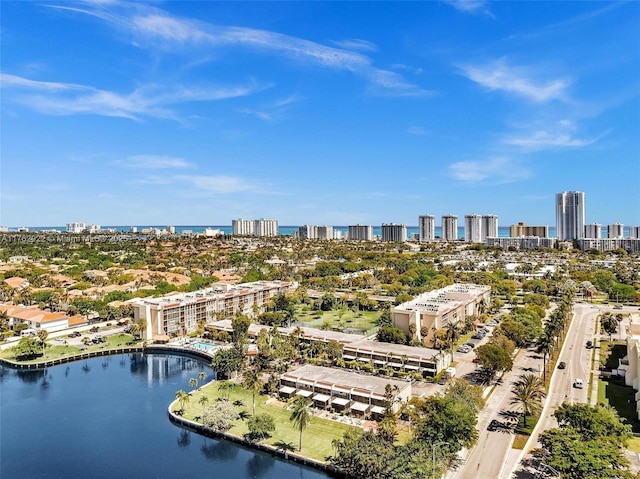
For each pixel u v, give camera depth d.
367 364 179.00
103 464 117.75
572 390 150.38
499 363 155.75
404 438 119.69
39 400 160.00
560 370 171.50
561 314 196.00
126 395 164.25
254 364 184.88
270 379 163.25
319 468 111.38
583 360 182.62
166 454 122.50
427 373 168.62
